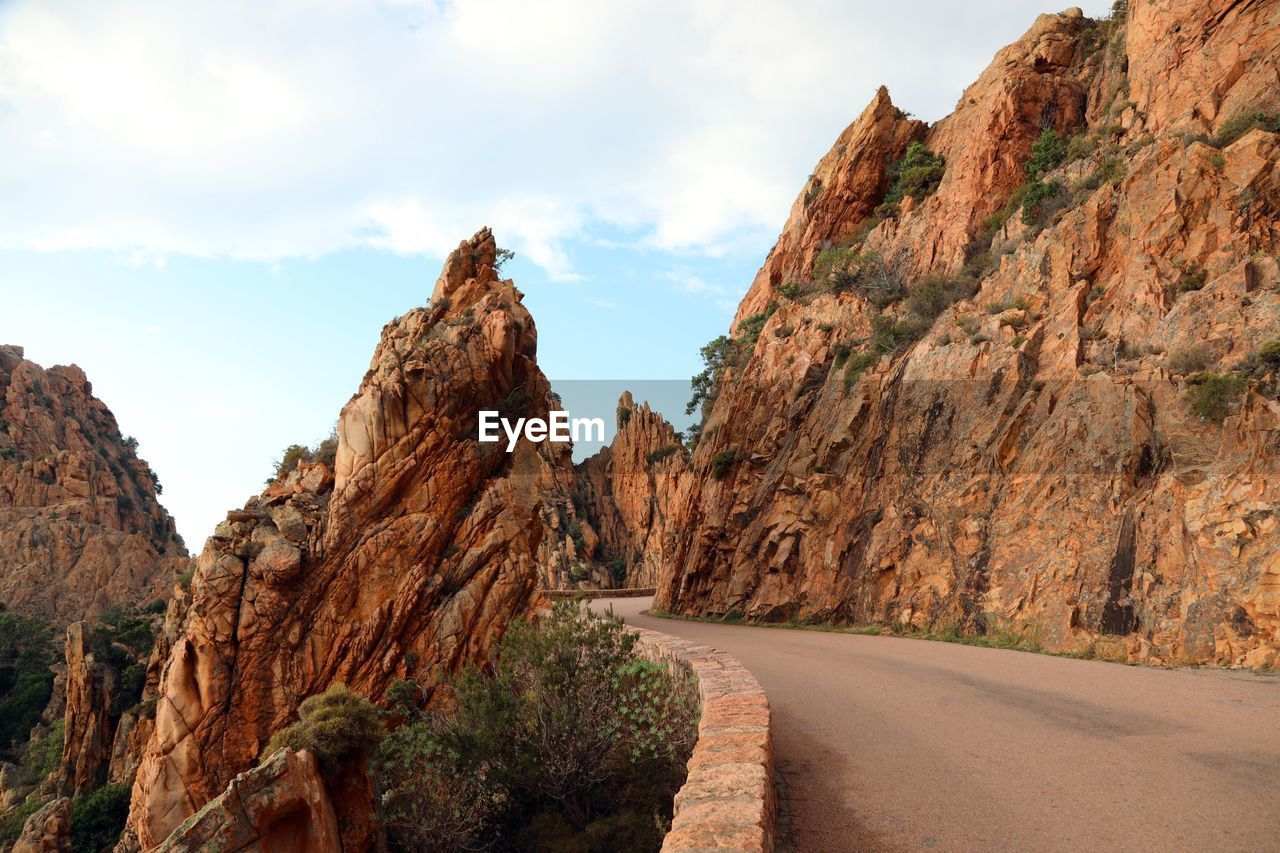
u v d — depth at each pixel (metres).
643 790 12.46
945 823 5.95
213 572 26.31
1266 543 14.26
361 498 27.81
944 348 26.78
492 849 13.48
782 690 12.77
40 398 151.88
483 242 35.00
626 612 43.53
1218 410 16.94
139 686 49.16
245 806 13.26
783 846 5.79
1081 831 5.56
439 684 25.12
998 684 12.26
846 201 45.19
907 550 23.97
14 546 113.81
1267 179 21.25
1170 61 27.50
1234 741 7.85
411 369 29.28
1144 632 15.46
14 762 75.94
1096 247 24.83
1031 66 37.81
